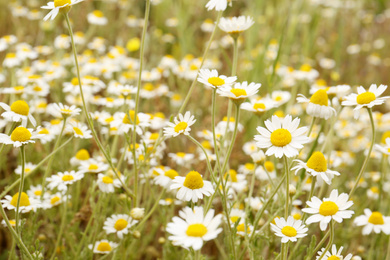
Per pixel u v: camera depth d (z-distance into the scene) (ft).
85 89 2.30
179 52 3.71
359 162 2.36
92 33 3.60
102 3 4.13
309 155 1.95
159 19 4.13
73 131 1.86
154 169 1.97
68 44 3.15
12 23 3.75
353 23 4.55
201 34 4.31
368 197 2.23
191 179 1.62
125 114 1.95
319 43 4.13
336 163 2.15
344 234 2.05
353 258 1.80
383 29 4.72
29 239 1.79
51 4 1.70
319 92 1.75
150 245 2.18
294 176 2.13
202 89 3.11
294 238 1.57
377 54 4.01
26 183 2.09
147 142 2.01
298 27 4.20
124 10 4.19
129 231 1.84
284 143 1.58
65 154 2.19
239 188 1.99
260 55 2.95
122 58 3.03
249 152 2.29
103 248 1.89
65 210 1.91
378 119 2.60
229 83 1.64
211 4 1.83
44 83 2.39
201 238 1.45
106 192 1.99
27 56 2.63
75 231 1.98
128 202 1.84
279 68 3.08
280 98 2.42
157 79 3.05
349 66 4.01
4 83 2.77
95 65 2.80
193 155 2.24
